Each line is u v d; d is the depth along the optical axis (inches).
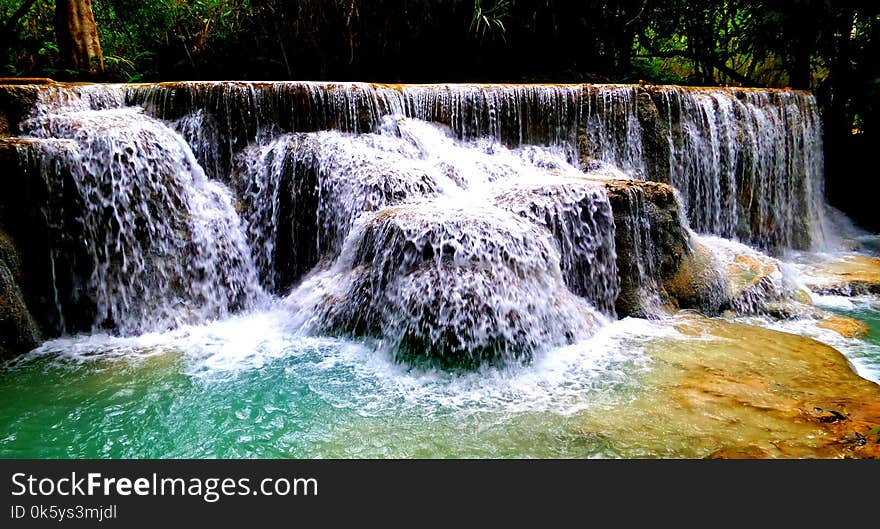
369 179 262.1
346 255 244.2
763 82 569.0
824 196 426.9
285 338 228.5
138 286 237.9
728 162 353.1
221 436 159.5
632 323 241.4
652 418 163.3
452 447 152.6
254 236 273.4
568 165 319.0
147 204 241.9
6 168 215.3
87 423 165.0
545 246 229.0
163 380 191.8
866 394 174.2
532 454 148.2
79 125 240.1
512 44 465.7
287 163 275.0
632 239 254.8
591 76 478.9
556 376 193.5
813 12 425.4
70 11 342.6
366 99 301.0
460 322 201.0
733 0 500.1
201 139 278.4
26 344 211.9
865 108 431.2
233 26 426.0
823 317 252.4
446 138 315.6
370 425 164.6
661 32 551.2
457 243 214.4
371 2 423.5
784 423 158.4
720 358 203.5
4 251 211.8
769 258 289.4
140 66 424.5
